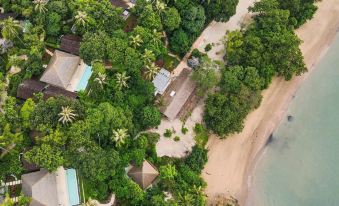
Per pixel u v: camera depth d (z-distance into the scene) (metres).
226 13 102.50
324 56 108.25
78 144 79.25
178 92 95.00
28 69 90.94
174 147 93.25
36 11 94.69
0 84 88.44
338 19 112.94
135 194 82.00
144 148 88.44
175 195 84.81
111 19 94.94
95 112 81.81
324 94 103.69
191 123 95.81
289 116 100.88
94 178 79.38
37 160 77.75
